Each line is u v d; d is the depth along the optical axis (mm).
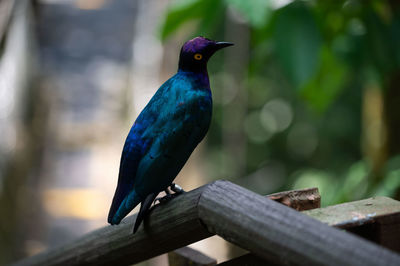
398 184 7262
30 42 20797
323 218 3504
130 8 28078
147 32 19594
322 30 7961
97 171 16703
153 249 4402
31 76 19344
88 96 20344
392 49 7434
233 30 11375
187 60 4559
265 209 3270
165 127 4336
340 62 8117
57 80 21375
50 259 5508
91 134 18469
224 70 15344
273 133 18031
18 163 14445
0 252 12383
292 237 3037
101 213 14742
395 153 8188
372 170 8297
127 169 4363
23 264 6035
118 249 4641
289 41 6574
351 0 7836
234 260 3984
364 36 7609
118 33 25500
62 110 19344
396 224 3537
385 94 8180
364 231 3594
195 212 3791
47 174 16422
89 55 23719
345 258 2781
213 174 16969
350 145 16594
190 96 4434
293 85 6578
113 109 19641
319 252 2891
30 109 17969
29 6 22234
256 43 8406
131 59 21984
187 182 14797
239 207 3422
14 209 13594
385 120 8242
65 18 26594
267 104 17688
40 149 17281
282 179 17922
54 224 14211
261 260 3814
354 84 15398
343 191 8203
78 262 5098
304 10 6641
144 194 4207
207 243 13766
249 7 6492
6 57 15320
